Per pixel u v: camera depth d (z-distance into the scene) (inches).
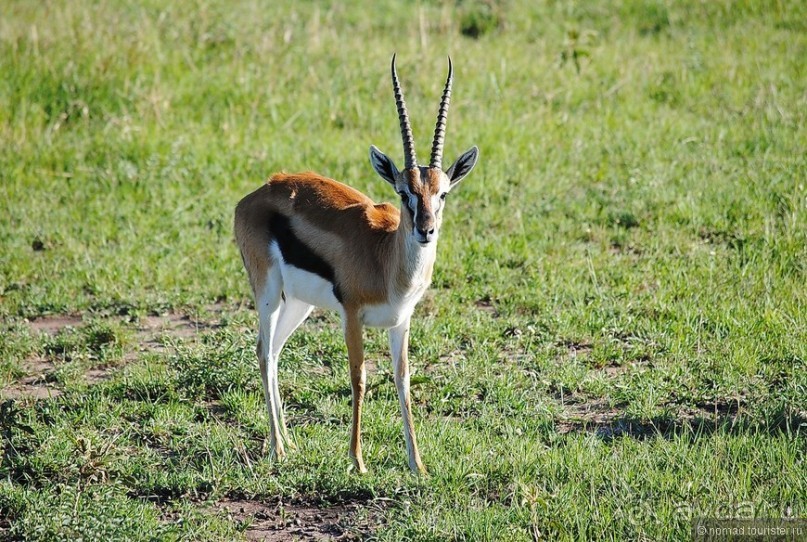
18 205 1121.4
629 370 778.2
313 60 1523.1
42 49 1446.9
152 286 959.6
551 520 561.3
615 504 576.7
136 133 1274.6
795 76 1423.5
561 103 1392.7
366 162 1192.8
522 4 1838.1
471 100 1382.9
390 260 634.8
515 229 1033.5
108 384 768.3
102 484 624.7
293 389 764.6
